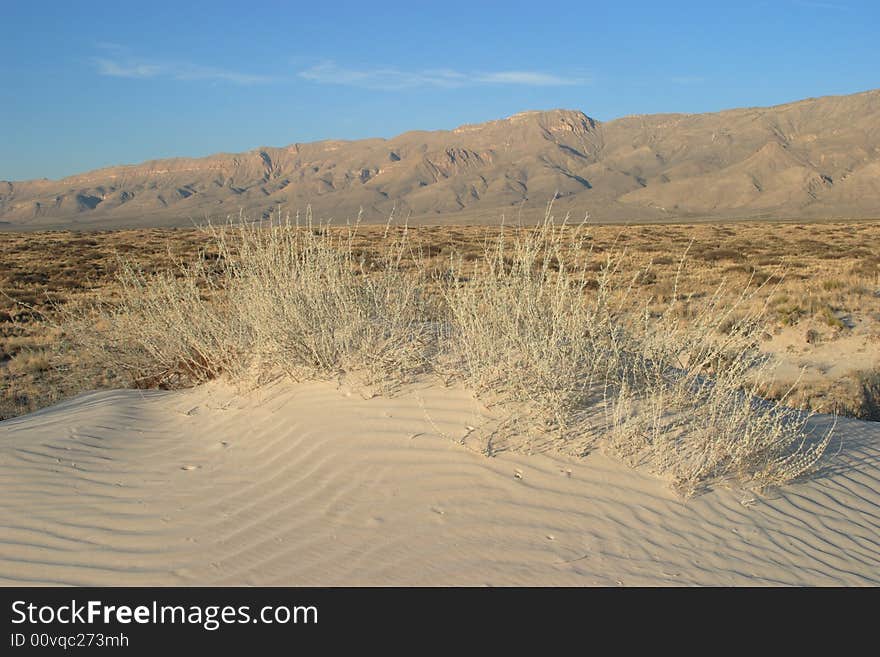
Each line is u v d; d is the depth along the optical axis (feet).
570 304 22.15
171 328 28.40
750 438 18.56
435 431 18.49
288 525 14.71
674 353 22.61
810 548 15.15
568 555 13.64
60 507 15.92
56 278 90.27
